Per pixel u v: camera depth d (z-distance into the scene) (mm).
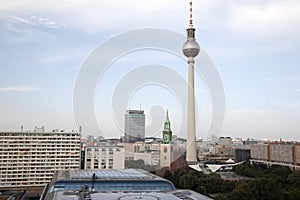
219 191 152125
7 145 168375
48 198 69312
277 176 174750
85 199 63625
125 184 98562
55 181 96312
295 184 152250
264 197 112250
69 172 117562
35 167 171500
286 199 115500
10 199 128750
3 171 167125
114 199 62969
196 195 72125
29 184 170125
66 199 64375
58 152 175125
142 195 68000
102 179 99125
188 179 150375
